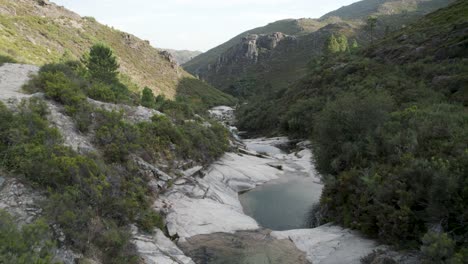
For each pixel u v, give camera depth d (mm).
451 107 23172
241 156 34656
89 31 86312
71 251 9961
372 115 21000
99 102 24172
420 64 42906
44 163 12250
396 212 12805
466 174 11664
